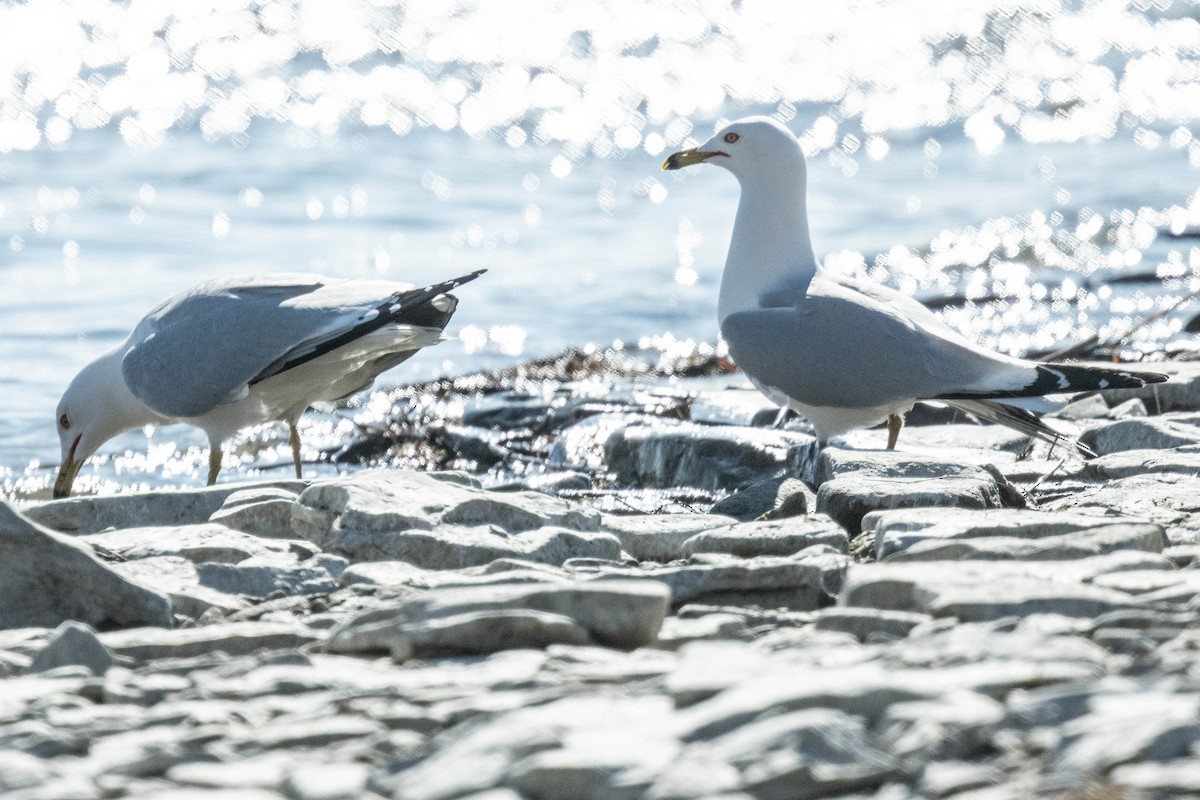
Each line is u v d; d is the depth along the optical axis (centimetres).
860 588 705
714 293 2416
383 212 3077
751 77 4944
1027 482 1148
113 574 782
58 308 2281
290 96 4544
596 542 920
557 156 3778
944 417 1523
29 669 674
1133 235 2719
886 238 2809
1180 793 424
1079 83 4694
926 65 5112
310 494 980
